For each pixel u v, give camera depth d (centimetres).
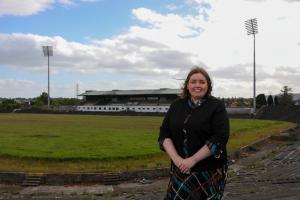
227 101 12075
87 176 1864
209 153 519
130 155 2262
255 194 1473
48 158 2136
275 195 1452
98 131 4025
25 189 1722
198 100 548
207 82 551
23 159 2148
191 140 534
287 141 3769
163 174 2002
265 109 8169
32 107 11912
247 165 2350
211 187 526
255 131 4356
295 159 2559
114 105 12262
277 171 2084
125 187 1767
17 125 4956
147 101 12238
